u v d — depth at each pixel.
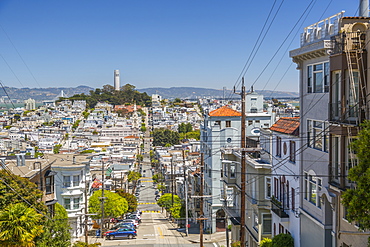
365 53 17.47
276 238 25.72
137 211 74.88
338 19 19.00
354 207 13.38
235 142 51.25
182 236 51.75
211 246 44.69
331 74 18.83
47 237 27.19
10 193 25.72
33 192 28.41
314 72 21.94
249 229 32.97
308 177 22.98
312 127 22.34
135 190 114.25
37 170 36.09
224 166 41.41
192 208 67.12
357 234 17.08
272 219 29.56
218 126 51.28
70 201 51.19
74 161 53.50
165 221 68.56
